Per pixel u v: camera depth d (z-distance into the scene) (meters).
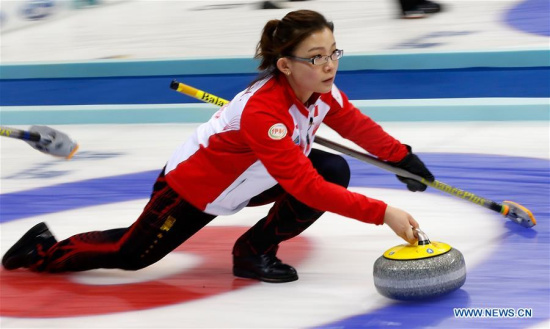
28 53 21.66
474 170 13.34
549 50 17.52
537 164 13.48
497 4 22.44
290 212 8.66
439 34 20.06
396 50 18.72
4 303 8.71
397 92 18.50
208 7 24.67
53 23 24.30
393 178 13.28
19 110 19.25
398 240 10.27
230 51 20.11
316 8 23.38
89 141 17.27
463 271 8.07
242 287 8.93
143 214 8.72
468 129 16.20
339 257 9.75
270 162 7.76
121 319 8.17
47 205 12.79
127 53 20.73
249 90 7.95
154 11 24.67
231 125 7.96
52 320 8.22
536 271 8.96
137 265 9.02
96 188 13.62
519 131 15.78
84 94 20.12
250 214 11.80
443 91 18.28
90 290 9.03
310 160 8.72
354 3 23.62
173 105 19.05
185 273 9.48
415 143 15.38
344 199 7.77
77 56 20.98
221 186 8.26
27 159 16.05
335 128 8.92
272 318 8.04
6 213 12.46
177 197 8.45
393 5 23.09
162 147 16.34
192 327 7.93
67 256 9.29
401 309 8.05
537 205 11.42
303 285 8.88
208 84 19.42
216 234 10.94
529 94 17.84
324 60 7.61
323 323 7.85
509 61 17.77
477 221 10.85
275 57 7.77
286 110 7.79
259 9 23.95
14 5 24.42
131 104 19.84
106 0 25.84
